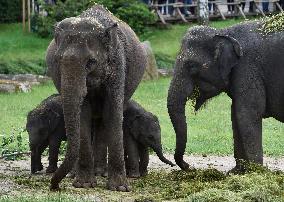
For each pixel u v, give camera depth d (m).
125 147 16.50
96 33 13.38
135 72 15.50
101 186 14.66
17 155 19.27
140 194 13.88
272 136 23.34
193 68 15.35
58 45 13.34
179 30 45.03
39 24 43.56
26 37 43.06
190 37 15.46
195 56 15.31
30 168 17.44
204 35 15.38
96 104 14.62
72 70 13.02
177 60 15.55
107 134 14.47
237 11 47.72
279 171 14.66
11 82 32.44
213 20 47.12
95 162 16.25
